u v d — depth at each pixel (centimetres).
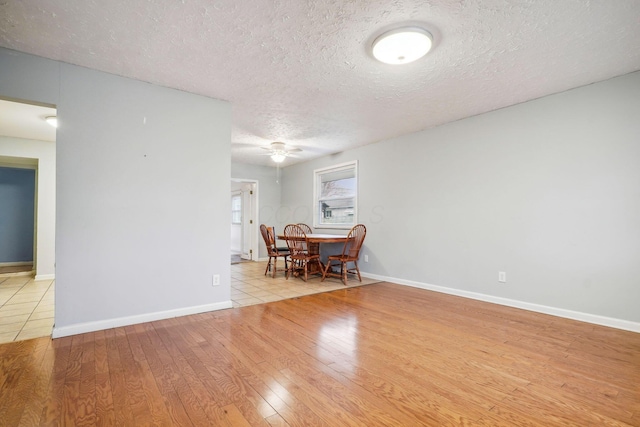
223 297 313
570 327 260
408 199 434
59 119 233
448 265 384
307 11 178
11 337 234
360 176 511
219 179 309
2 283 439
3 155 439
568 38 204
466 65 240
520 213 320
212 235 305
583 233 278
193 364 191
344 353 209
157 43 210
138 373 179
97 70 248
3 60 215
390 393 160
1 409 144
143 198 268
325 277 475
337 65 241
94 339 229
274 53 224
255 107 333
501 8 174
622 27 191
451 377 177
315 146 511
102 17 182
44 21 185
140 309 266
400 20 186
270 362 195
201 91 291
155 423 135
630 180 254
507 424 135
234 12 178
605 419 139
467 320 279
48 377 174
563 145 290
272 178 713
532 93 295
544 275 302
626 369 186
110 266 253
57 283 232
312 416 141
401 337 238
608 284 264
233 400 153
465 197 367
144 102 269
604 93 267
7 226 586
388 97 305
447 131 387
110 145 254
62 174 235
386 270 464
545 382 172
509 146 328
